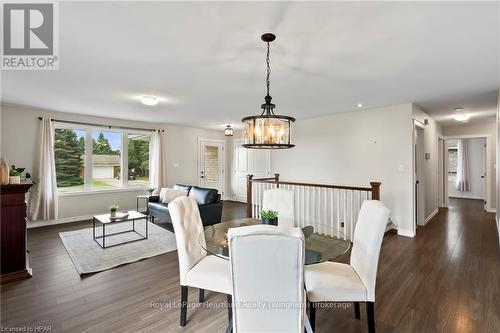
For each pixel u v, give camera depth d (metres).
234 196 8.15
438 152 6.43
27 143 4.68
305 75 2.88
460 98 3.94
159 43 2.13
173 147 6.88
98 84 3.21
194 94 3.67
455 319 2.02
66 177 5.21
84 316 2.06
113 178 5.84
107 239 4.04
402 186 4.30
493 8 1.63
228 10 1.66
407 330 1.89
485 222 5.18
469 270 2.91
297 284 1.26
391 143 4.43
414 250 3.56
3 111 4.45
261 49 2.23
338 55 2.35
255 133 2.06
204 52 2.29
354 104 4.32
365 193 3.89
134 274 2.84
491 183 6.28
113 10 1.66
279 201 3.11
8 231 2.64
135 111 4.94
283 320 1.28
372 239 1.75
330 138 5.30
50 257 3.29
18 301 2.27
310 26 1.86
